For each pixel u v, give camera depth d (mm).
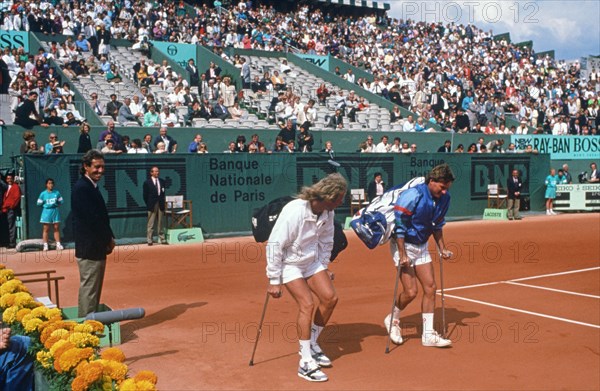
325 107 28672
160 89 26062
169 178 18078
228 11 38906
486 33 49156
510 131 31188
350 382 5883
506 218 23625
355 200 20984
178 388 5703
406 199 6855
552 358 6621
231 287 10617
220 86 26562
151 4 34531
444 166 6832
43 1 29719
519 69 43344
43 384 4430
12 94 21672
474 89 36938
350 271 12242
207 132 22172
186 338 7402
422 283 7094
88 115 21906
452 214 23547
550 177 26047
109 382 3949
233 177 19109
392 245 7363
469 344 7152
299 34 38562
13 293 6027
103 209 7438
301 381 5906
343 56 37531
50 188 15750
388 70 35844
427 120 28781
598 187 27000
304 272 6191
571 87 42250
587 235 18500
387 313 8719
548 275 11688
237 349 6941
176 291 10266
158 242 17406
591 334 7566
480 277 11484
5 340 4590
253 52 33375
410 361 6531
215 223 18828
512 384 5816
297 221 5859
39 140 19578
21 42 26031
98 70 26141
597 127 34875
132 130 20750
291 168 20078
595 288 10430
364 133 25172
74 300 9578
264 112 26891
